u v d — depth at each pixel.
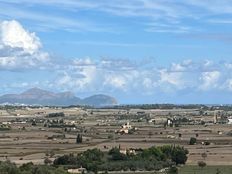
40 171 196.38
